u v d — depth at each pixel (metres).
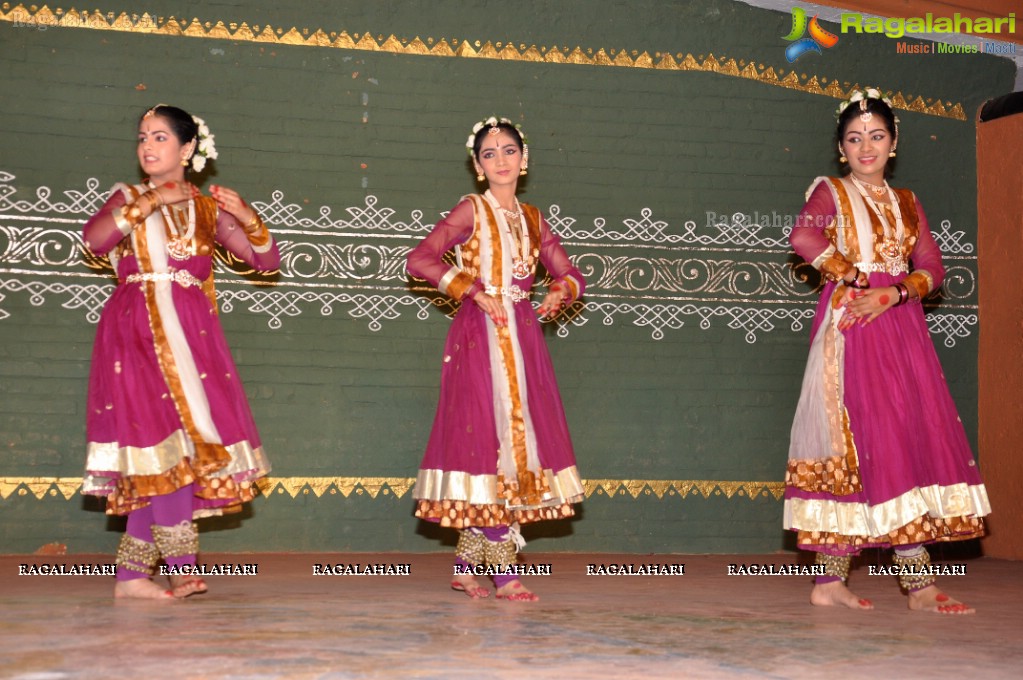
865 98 4.32
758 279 5.90
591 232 5.73
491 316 4.09
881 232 4.18
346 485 5.41
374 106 5.53
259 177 5.39
